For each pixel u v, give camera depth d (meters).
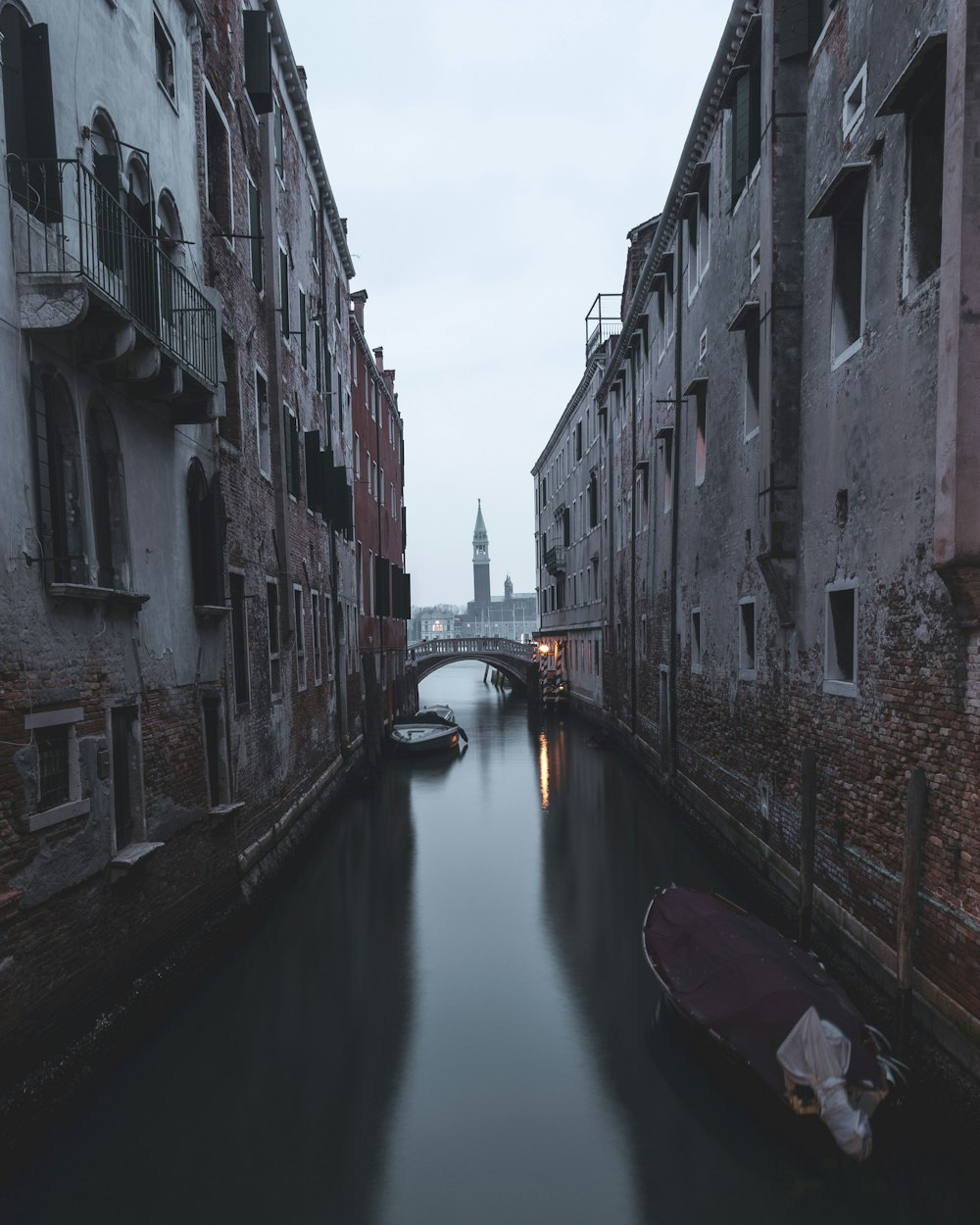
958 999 5.94
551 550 37.88
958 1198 5.60
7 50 5.96
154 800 7.98
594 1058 7.69
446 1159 6.29
